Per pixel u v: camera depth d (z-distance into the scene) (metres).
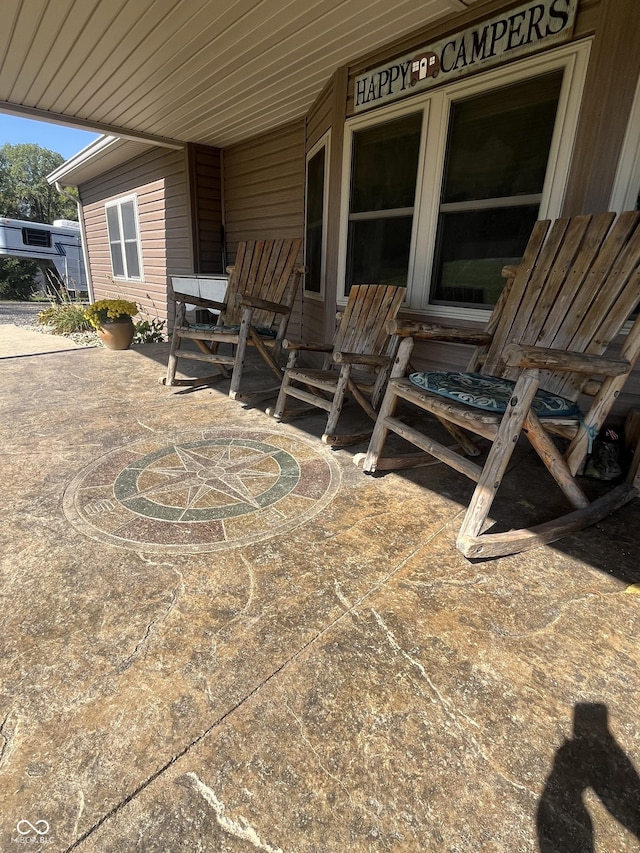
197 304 3.66
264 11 2.78
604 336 1.86
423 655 1.16
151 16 2.91
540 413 1.68
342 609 1.31
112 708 1.01
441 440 2.66
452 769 0.90
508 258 2.68
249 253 3.94
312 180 4.31
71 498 1.91
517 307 2.24
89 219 10.06
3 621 1.24
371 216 3.34
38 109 4.73
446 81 2.70
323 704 1.03
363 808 0.83
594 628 1.26
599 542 1.67
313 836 0.79
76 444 2.47
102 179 8.86
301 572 1.47
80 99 4.41
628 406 2.33
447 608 1.33
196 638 1.20
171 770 0.89
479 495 1.57
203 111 4.61
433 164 2.86
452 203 2.84
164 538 1.64
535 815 0.83
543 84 2.35
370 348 2.75
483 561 1.54
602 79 2.12
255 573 1.46
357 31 2.90
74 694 1.04
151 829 0.79
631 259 1.84
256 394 3.29
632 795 0.86
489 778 0.89
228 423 2.84
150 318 8.10
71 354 4.87
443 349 3.07
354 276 3.62
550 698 1.05
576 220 2.10
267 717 1.00
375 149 3.24
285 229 5.21
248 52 3.32
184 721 0.98
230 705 1.02
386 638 1.21
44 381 3.72
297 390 2.83
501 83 2.47
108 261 9.57
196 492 1.98
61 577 1.42
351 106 3.38
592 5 2.10
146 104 4.46
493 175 2.64
